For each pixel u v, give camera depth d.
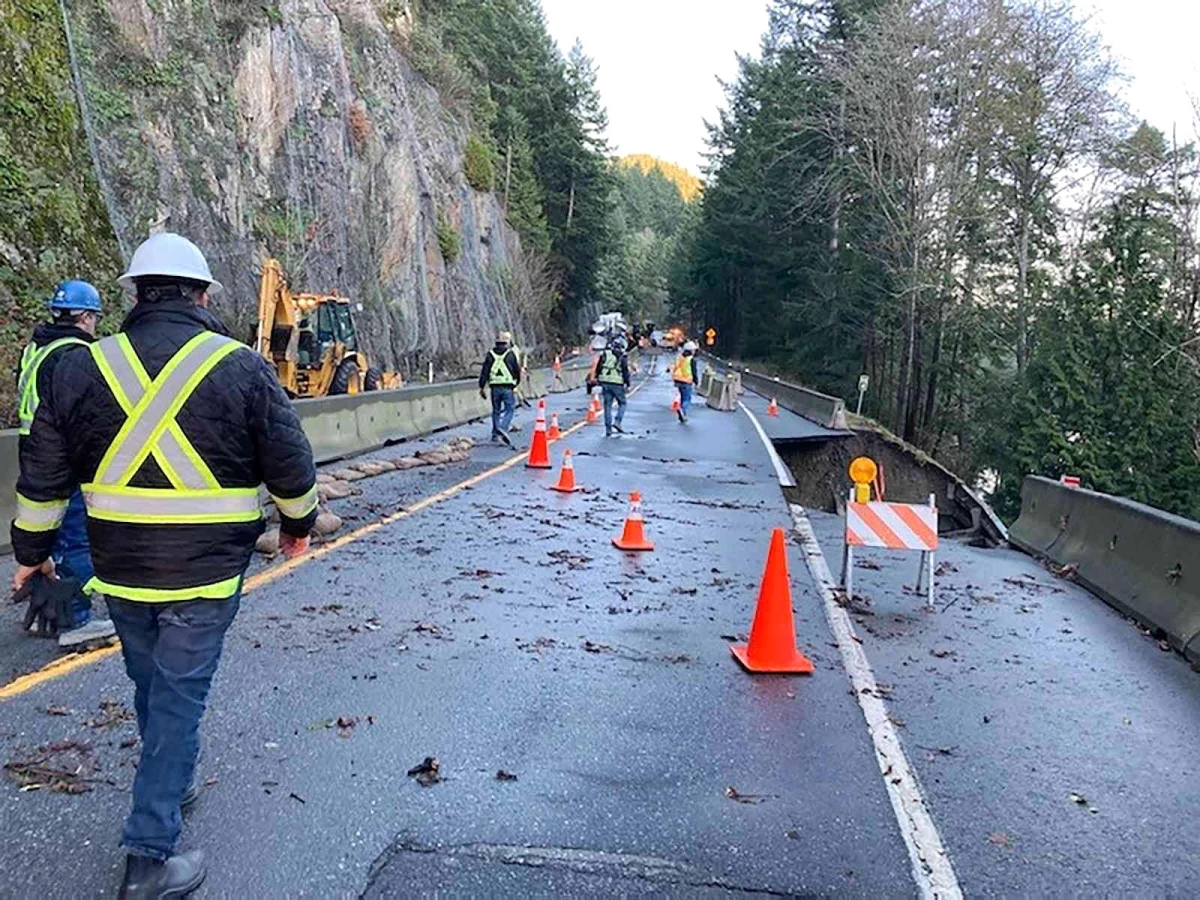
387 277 38.31
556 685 5.96
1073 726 5.82
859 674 6.55
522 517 11.71
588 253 91.31
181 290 3.49
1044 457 32.00
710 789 4.63
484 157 59.25
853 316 51.72
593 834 4.13
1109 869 4.11
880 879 3.91
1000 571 10.65
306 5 34.38
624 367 22.83
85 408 3.31
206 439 3.35
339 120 34.28
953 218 38.44
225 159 26.45
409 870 3.78
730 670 6.46
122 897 3.36
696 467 17.88
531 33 83.06
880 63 38.91
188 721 3.41
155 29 24.83
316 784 4.45
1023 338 38.91
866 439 29.09
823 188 46.38
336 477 14.00
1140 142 36.06
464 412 25.16
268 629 6.73
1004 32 37.03
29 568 3.59
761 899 3.72
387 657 6.30
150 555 3.33
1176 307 34.19
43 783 4.29
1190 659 7.34
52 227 14.32
